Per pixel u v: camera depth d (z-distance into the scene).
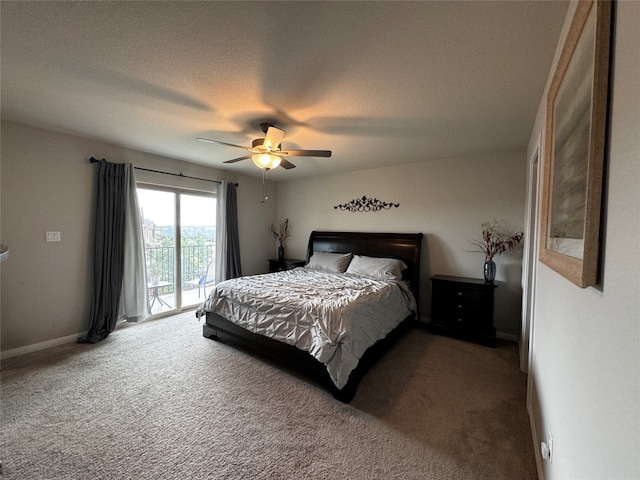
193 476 1.44
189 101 2.16
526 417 1.91
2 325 2.66
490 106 2.18
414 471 1.48
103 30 1.41
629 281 0.55
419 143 3.11
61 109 2.35
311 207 5.18
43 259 2.88
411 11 1.26
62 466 1.48
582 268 0.72
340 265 4.20
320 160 3.92
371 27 1.36
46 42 1.50
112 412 1.92
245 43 1.50
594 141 0.69
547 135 1.41
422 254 3.97
